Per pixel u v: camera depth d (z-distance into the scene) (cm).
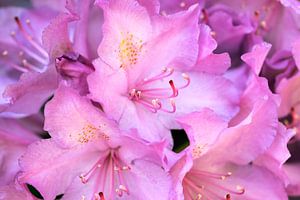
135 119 31
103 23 31
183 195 29
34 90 31
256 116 31
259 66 31
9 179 32
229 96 31
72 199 30
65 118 29
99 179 31
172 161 29
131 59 31
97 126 30
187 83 31
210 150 31
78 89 30
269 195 32
